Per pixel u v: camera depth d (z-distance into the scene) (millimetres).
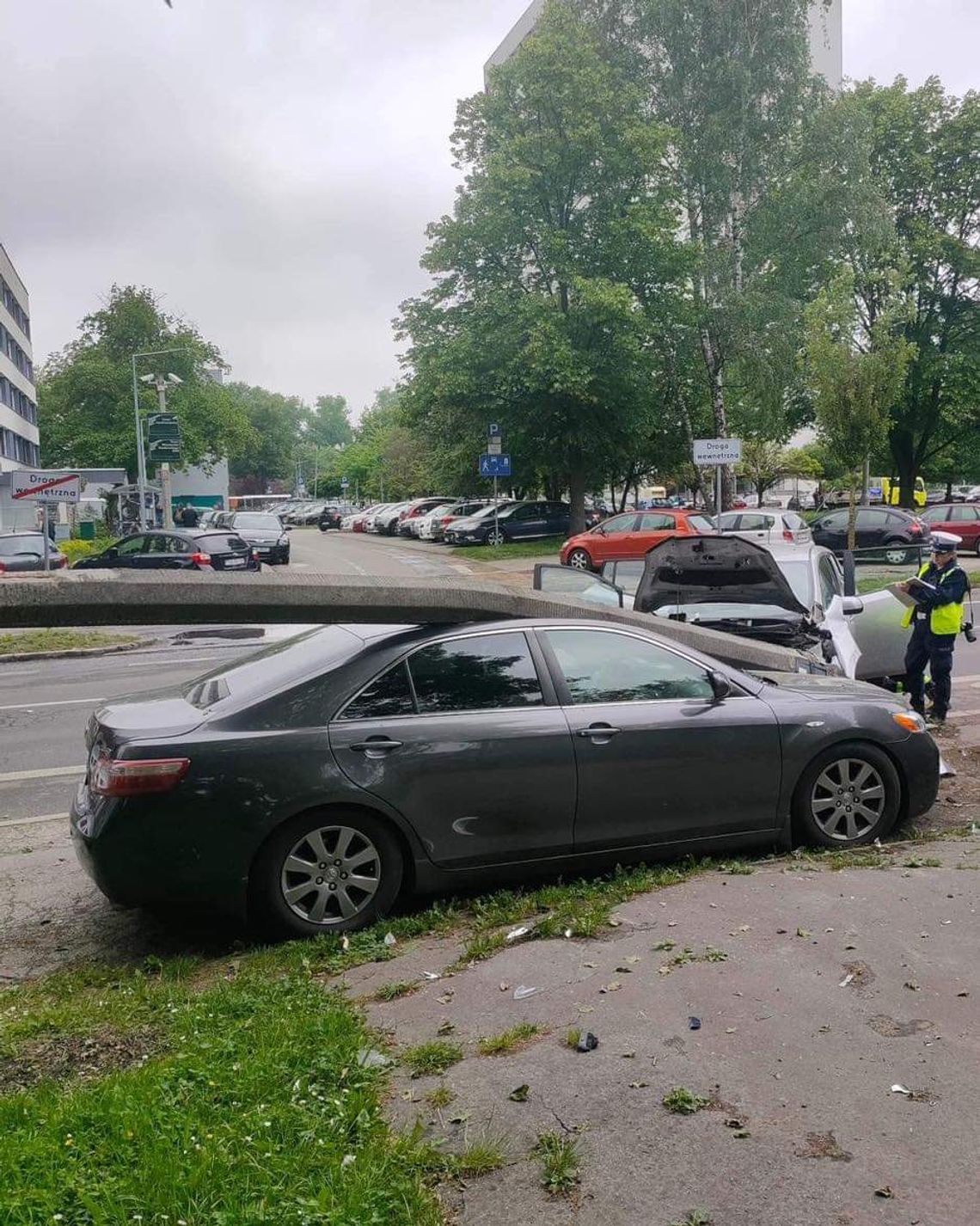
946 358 42000
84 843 4723
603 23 35438
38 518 41000
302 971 4402
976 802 6734
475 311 35500
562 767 5156
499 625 5359
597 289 32281
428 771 4953
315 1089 3148
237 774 4699
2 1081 3436
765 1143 2812
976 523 29688
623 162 33594
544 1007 3754
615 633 5527
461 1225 2547
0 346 62562
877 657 10172
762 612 8836
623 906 4742
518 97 34906
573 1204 2600
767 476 61344
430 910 5164
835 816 5691
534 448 37938
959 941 4125
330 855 4883
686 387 39188
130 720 4953
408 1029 3674
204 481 74312
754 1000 3684
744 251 35531
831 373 17688
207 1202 2508
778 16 33750
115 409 56281
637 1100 3055
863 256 37094
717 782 5438
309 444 166750
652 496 81125
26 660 16484
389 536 55312
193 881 4691
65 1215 2447
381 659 5102
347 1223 2430
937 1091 3041
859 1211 2525
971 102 41156
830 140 34375
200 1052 3430
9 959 5016
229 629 19969
